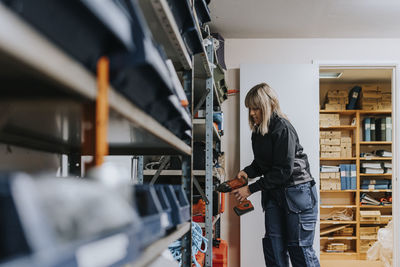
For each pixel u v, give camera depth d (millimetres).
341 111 5773
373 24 3787
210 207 2367
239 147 4152
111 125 740
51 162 1284
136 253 513
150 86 633
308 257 2406
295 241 2408
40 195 387
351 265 4887
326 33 4051
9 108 546
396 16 3586
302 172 2484
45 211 373
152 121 743
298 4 3361
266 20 3719
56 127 771
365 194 5875
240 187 2656
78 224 403
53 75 351
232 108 4203
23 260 281
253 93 2555
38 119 655
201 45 1388
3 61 314
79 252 355
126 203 523
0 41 273
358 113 5816
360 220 5668
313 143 3982
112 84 503
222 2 3336
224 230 4094
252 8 3453
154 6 880
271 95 2525
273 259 2508
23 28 301
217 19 3699
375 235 5629
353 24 3795
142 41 490
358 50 4172
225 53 4238
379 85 6141
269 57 4207
